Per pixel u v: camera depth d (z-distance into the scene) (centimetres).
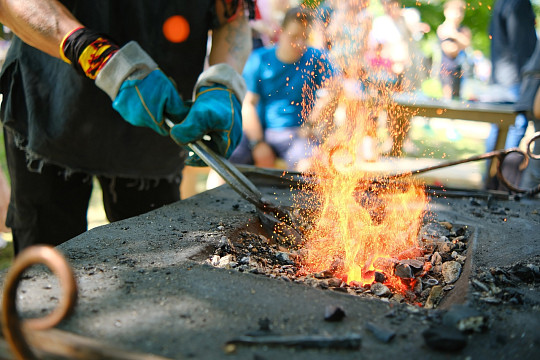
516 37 340
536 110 263
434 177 368
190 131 136
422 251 140
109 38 140
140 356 69
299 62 282
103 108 166
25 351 70
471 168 436
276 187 182
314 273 123
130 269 106
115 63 136
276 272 122
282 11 314
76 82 158
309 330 85
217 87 152
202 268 108
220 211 152
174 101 142
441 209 168
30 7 133
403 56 387
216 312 89
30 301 90
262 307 92
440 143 569
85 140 168
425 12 639
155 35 170
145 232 130
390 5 401
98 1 156
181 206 156
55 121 164
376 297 116
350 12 313
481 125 680
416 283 121
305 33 277
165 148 186
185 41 175
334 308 88
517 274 113
